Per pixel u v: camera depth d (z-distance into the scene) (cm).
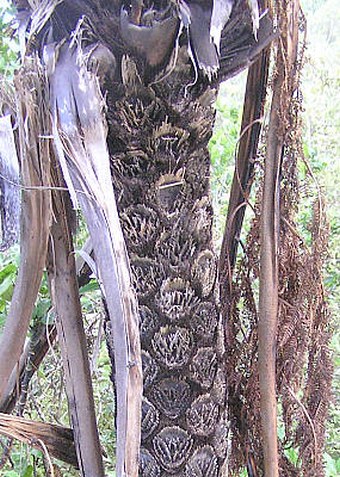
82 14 55
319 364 79
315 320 78
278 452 78
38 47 57
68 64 51
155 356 63
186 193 62
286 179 74
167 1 54
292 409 78
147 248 62
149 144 60
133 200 61
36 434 66
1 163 53
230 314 81
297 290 76
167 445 64
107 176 49
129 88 57
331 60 226
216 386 67
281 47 66
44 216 56
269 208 69
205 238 65
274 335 70
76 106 50
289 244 76
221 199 172
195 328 64
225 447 69
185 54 56
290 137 72
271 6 62
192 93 60
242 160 82
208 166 65
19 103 53
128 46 55
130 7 55
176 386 64
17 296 58
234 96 219
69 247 65
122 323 46
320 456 79
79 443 66
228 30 60
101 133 50
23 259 57
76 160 49
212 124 63
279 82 68
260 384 70
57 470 69
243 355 79
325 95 218
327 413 80
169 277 63
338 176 204
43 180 55
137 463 45
